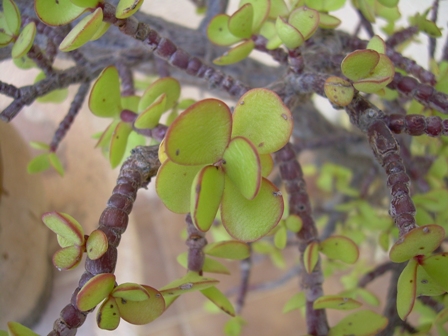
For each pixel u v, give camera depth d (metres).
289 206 0.23
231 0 0.38
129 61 0.28
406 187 0.18
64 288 0.40
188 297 0.69
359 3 0.25
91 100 0.23
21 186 0.33
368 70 0.19
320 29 0.26
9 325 0.17
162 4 0.35
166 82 0.23
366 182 0.37
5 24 0.22
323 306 0.20
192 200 0.16
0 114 0.23
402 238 0.17
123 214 0.18
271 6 0.24
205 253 0.21
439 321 0.21
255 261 0.51
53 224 0.17
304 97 0.24
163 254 0.70
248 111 0.17
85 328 0.44
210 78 0.22
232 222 0.17
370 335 0.21
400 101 0.30
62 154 0.46
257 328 0.65
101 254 0.17
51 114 0.42
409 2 0.31
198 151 0.16
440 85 0.23
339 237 0.22
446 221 0.25
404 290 0.17
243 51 0.22
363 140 0.37
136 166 0.19
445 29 0.29
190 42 0.34
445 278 0.17
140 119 0.21
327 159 0.47
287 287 0.68
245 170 0.16
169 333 0.66
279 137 0.17
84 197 0.47
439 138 0.26
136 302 0.18
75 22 0.27
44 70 0.24
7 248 0.30
